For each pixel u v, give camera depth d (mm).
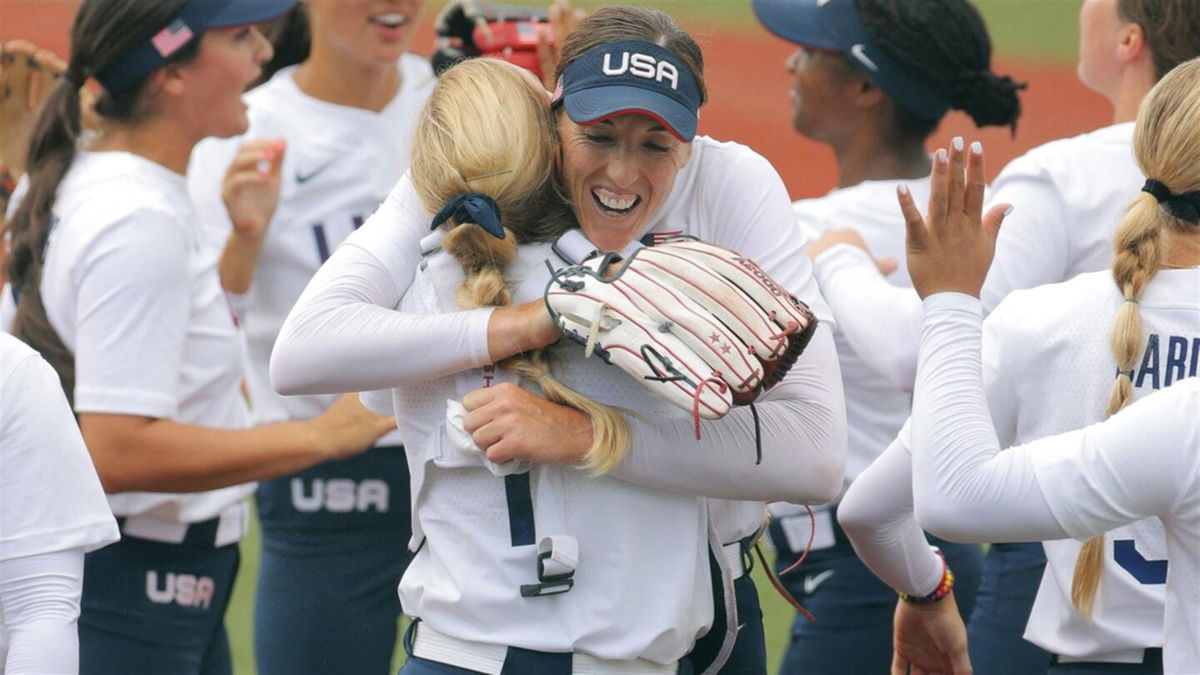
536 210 9422
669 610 9180
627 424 9094
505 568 9109
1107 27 12766
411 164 9578
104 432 12695
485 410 8938
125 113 13555
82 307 12766
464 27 16281
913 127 15406
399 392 9664
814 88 15555
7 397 9062
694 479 9141
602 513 9141
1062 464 8398
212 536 13930
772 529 14922
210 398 13984
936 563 11125
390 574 15680
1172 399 8289
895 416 14461
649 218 9516
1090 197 12141
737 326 8625
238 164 15164
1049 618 10336
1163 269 9312
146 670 13688
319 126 16422
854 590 14508
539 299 9070
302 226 16219
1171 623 8641
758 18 15578
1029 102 40344
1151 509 8320
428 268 9430
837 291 13141
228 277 15516
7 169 15508
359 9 15875
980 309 9070
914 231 8969
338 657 15656
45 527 9094
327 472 15367
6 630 9188
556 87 9383
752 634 10594
